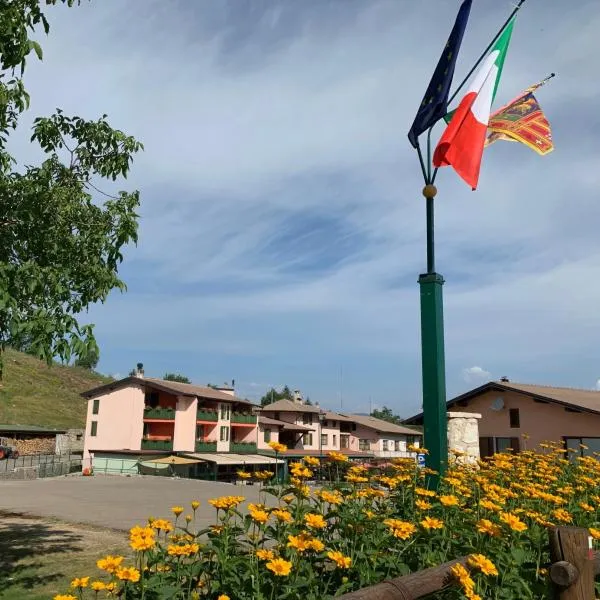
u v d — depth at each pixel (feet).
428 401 18.86
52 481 76.43
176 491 61.62
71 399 221.87
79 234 22.77
